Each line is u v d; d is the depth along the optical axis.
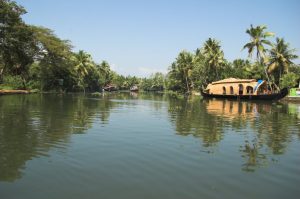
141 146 11.63
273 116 23.89
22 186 7.29
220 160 9.98
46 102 32.22
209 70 74.12
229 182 7.96
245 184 7.85
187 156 10.35
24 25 44.16
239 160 10.07
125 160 9.65
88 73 87.38
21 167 8.66
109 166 8.97
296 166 9.55
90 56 85.12
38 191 7.02
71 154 10.16
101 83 109.38
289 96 52.66
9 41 41.44
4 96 39.53
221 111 27.78
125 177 8.09
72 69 70.56
